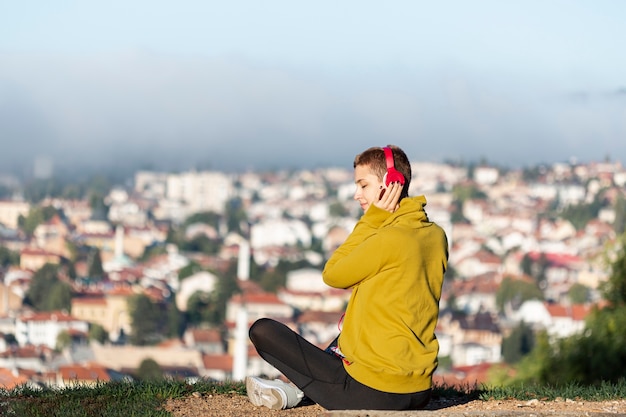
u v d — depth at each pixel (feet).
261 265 614.75
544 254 598.34
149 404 18.53
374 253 16.11
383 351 16.20
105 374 241.76
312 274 568.00
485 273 543.80
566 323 412.36
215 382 20.66
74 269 556.51
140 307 459.73
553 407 19.58
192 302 479.41
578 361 55.93
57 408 18.43
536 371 56.70
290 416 17.54
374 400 16.26
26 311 463.01
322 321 453.17
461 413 16.21
